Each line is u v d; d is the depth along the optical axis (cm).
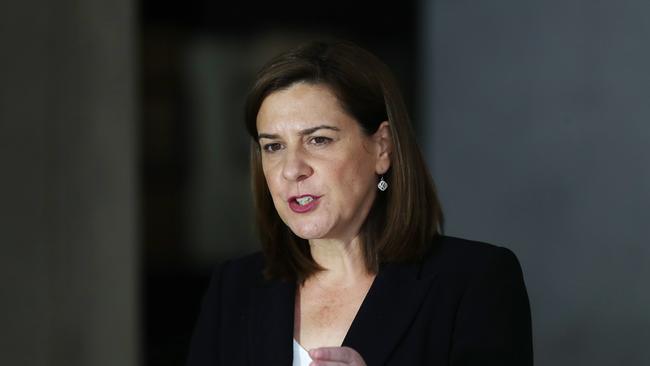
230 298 653
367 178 596
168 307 1642
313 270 631
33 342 1119
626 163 1330
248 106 591
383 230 623
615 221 1340
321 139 579
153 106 1630
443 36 1448
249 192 1667
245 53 1645
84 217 1159
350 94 577
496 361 578
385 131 608
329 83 575
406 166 609
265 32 1638
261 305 635
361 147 589
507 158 1408
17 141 1114
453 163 1440
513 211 1406
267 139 587
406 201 611
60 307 1142
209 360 641
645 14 1316
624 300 1334
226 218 1666
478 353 580
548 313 1375
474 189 1427
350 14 1614
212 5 1636
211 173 1659
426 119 1482
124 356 1187
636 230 1327
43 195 1131
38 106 1127
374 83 590
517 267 626
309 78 577
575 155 1362
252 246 1672
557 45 1370
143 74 1619
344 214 587
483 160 1422
